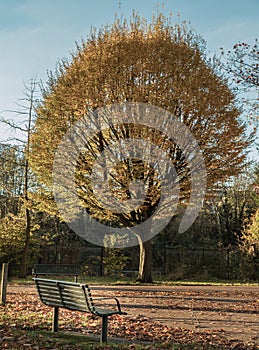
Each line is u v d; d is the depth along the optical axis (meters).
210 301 13.91
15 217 27.62
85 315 10.31
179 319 10.24
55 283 8.30
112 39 21.39
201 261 30.56
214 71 21.72
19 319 9.50
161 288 18.75
